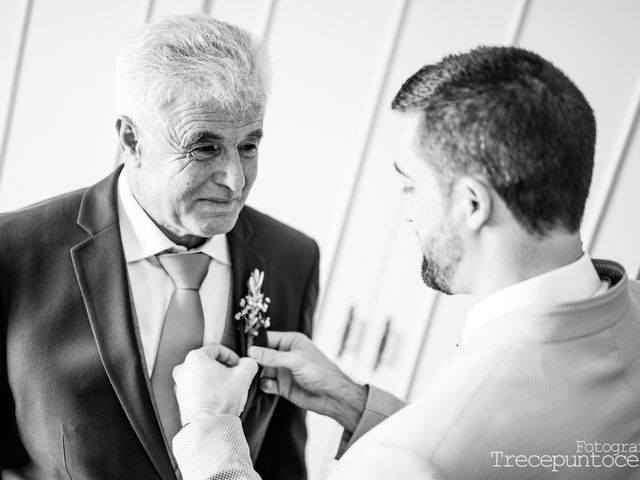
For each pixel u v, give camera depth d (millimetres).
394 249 2299
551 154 899
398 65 2197
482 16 2164
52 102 2197
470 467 845
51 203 1277
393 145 2238
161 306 1289
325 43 2197
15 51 2162
